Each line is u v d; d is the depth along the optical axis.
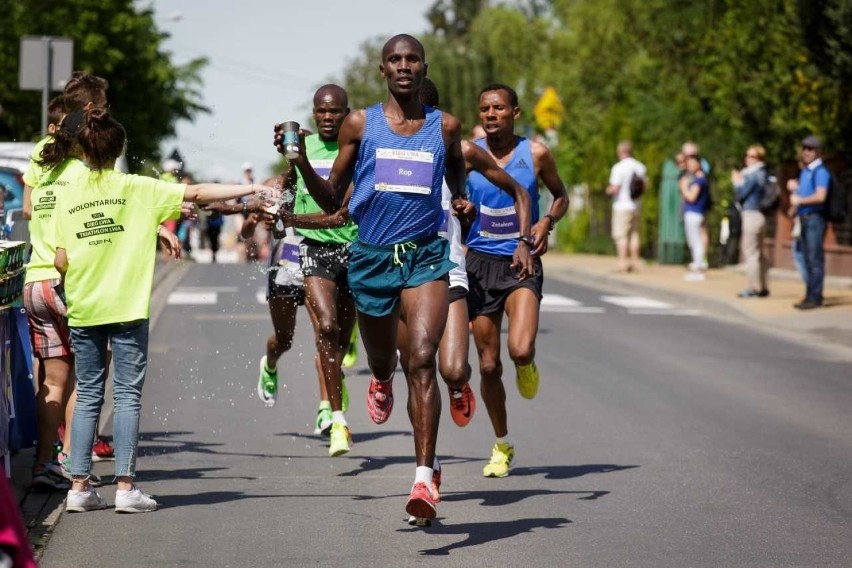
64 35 107.31
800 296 54.06
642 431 27.00
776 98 62.16
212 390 31.59
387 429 27.17
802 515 19.78
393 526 18.75
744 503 20.56
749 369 36.50
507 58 138.12
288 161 18.36
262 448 24.81
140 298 18.97
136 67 121.94
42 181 20.52
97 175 18.94
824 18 53.66
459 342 19.22
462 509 19.94
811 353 40.28
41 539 17.62
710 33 73.62
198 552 17.16
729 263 72.56
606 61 113.94
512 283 22.31
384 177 17.80
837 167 62.47
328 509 19.77
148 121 127.81
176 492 20.81
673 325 47.09
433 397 17.44
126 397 19.27
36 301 20.23
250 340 40.59
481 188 22.27
